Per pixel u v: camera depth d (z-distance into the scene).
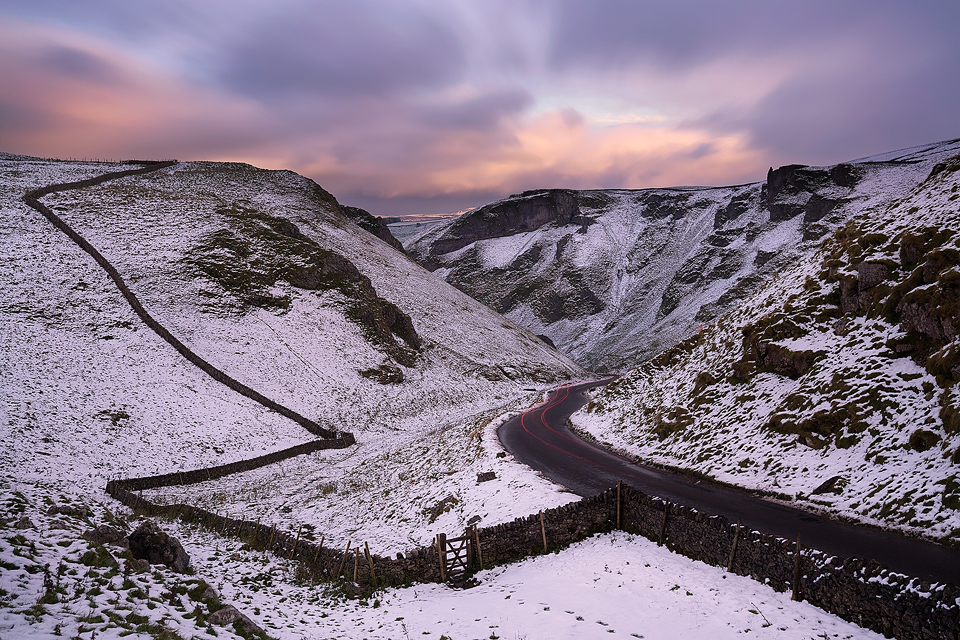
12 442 32.69
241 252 72.88
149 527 13.84
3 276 54.84
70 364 44.72
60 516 15.77
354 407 56.75
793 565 11.30
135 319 55.16
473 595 13.61
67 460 33.09
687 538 14.46
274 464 40.69
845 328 22.50
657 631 10.38
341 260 79.12
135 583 10.00
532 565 15.34
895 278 21.86
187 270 66.12
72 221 72.19
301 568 17.41
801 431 19.81
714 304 176.25
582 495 19.53
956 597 8.54
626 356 183.50
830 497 16.17
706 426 25.31
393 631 11.48
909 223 23.75
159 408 43.56
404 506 23.88
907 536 12.99
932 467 14.62
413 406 62.06
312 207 115.69
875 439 17.14
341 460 42.28
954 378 16.16
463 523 19.11
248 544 20.31
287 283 71.31
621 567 13.94
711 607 11.20
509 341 103.06
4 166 96.56
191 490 33.00
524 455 28.28
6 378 39.91
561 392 69.56
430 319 91.69
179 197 89.44
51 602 8.08
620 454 28.09
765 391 24.03
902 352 19.14
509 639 10.39
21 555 9.76
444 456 32.12
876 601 9.63
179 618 9.02
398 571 15.58
